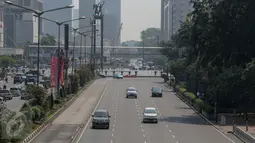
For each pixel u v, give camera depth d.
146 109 74.06
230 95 78.56
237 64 83.44
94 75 166.75
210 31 82.56
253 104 77.38
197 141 55.66
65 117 74.94
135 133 61.19
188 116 82.06
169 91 128.75
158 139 56.44
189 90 112.50
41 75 157.12
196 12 84.25
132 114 82.38
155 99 108.62
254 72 72.44
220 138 58.47
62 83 91.50
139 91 126.62
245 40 82.56
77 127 64.69
